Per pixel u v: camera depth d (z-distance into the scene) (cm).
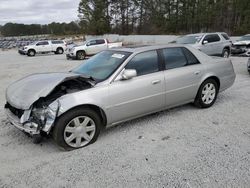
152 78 452
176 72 486
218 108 554
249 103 585
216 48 1418
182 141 403
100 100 395
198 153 364
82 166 340
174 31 5734
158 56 474
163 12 5856
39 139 384
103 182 305
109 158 358
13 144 408
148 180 305
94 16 6019
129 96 426
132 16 6338
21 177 319
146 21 6150
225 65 575
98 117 402
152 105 462
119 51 478
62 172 327
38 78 446
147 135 428
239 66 1205
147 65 457
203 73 529
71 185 301
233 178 303
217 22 5153
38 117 369
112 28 6344
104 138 421
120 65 429
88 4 6041
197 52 542
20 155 374
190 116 508
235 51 1722
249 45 1692
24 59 2152
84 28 6228
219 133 428
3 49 4047
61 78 412
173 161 345
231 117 499
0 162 356
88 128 394
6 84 938
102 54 507
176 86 486
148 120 492
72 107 369
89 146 396
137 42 3903
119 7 6272
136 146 391
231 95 659
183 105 574
